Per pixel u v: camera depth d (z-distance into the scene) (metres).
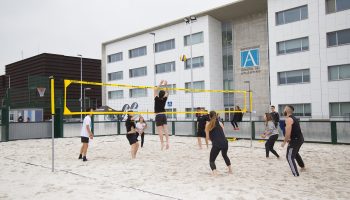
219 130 6.45
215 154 6.42
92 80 68.44
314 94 25.91
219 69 34.50
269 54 28.75
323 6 25.45
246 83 32.97
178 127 18.53
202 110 11.41
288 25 27.48
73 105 18.61
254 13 32.88
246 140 14.66
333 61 24.89
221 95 34.53
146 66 40.03
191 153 10.08
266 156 8.85
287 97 27.53
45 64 61.38
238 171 6.83
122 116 20.84
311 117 26.05
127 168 7.35
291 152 6.28
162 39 38.03
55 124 17.66
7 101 16.33
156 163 8.07
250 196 4.73
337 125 12.36
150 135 19.25
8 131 15.72
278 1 28.03
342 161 8.12
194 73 34.38
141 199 4.66
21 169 7.43
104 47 46.50
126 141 15.26
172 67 36.94
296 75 27.16
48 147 12.55
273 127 8.65
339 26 24.58
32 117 23.84
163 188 5.32
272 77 28.55
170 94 36.28
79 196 4.89
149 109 38.16
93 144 13.67
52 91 7.34
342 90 24.39
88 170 7.15
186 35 35.38
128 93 42.38
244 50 33.41
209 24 33.44
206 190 5.14
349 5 24.20
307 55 26.34
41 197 4.89
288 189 5.15
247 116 32.09
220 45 35.00
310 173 6.53
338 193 4.88
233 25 34.47
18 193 5.17
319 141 12.87
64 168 7.48
